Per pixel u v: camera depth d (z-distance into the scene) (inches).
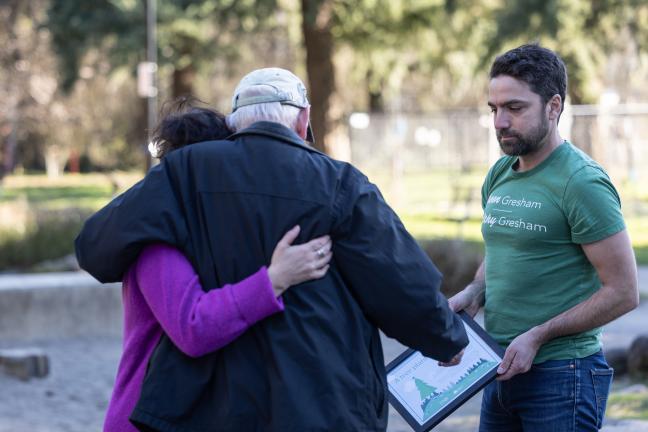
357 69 2322.8
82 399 629.0
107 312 851.4
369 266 212.7
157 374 213.3
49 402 617.0
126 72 2417.6
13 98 2751.0
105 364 733.3
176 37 2272.4
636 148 1924.2
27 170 5319.9
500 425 285.9
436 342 218.4
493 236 272.1
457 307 280.5
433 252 1022.4
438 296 216.2
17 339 816.3
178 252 217.2
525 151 259.6
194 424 212.2
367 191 220.1
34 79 2859.3
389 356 675.4
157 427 210.4
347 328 212.1
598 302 252.8
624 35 2190.0
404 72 2383.1
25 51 2773.1
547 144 263.1
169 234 215.3
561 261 260.7
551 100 259.6
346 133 2025.1
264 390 208.2
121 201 220.1
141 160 3334.2
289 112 231.1
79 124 3186.5
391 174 2059.5
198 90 2844.5
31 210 1299.2
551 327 257.0
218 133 248.7
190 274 214.5
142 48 2207.2
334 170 220.8
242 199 216.1
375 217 217.0
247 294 207.6
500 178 278.1
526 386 266.4
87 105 3516.2
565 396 261.1
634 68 2578.7
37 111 2878.9
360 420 208.5
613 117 1861.5
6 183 3649.1
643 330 792.3
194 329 206.2
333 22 1888.5
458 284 1002.1
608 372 268.2
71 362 737.0
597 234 252.7
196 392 211.2
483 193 286.5
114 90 3506.4
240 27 2247.8
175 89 2561.5
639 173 1924.2
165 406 211.0
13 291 816.3
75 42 2309.3
